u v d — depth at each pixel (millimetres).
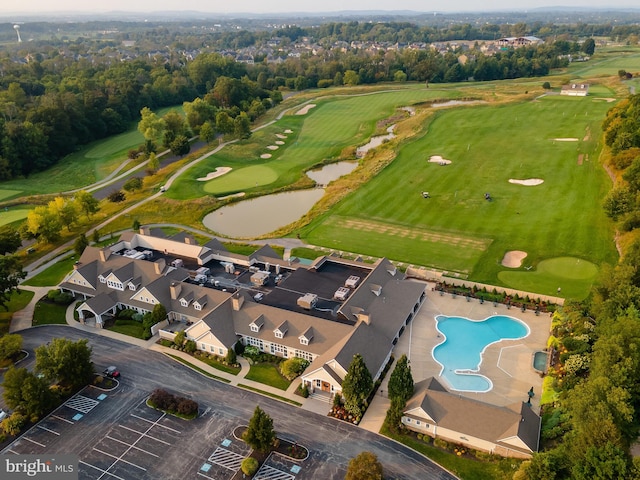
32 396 63250
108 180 166875
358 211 129000
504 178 142750
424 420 60719
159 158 184250
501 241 109188
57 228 118688
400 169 154750
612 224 111375
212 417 65000
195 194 148125
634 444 56969
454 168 152500
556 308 84938
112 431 62906
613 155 139000
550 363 72500
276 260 95812
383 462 57625
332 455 58750
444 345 78375
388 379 71250
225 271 95062
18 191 159000
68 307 91312
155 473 56844
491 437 57656
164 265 90812
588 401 53906
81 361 69250
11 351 74500
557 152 159250
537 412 64438
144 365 75188
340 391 66562
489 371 72625
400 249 108625
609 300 71250
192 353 77500
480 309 87312
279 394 68875
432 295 91938
